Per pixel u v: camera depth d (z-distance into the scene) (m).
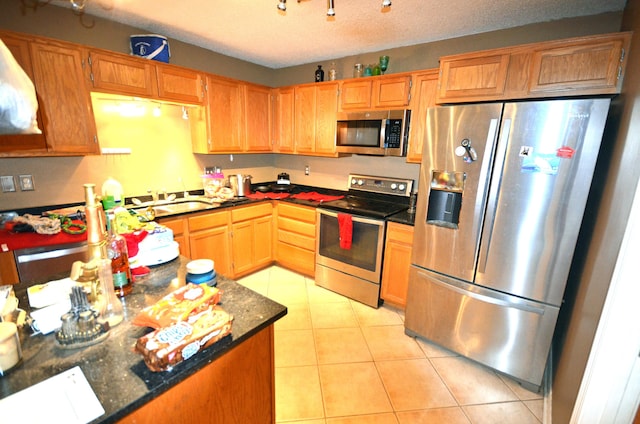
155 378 0.74
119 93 2.27
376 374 1.93
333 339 2.27
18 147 1.89
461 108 1.80
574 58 1.66
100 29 2.31
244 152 3.26
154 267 1.35
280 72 3.71
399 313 2.63
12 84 0.68
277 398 1.74
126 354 0.82
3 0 1.92
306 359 2.06
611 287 1.10
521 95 1.83
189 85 2.68
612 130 1.56
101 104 2.46
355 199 3.18
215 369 0.91
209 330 0.83
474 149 1.78
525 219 1.69
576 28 2.08
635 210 1.03
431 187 2.00
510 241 1.75
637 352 1.07
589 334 1.29
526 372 1.82
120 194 2.55
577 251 1.79
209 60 3.04
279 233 3.38
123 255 1.11
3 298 0.84
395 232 2.47
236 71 3.31
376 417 1.64
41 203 2.25
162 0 1.99
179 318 0.85
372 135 2.76
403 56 2.82
